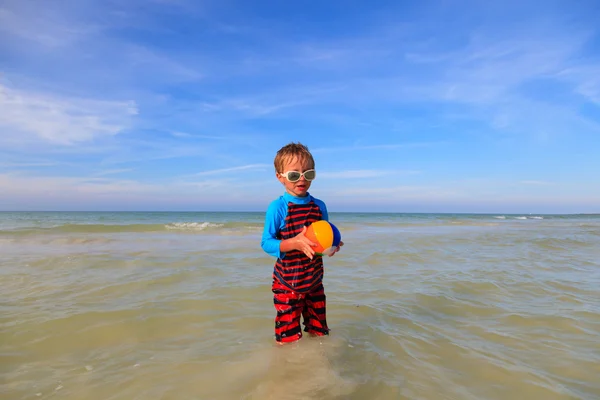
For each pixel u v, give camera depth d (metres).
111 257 6.85
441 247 8.95
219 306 3.78
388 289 4.58
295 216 2.88
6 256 6.94
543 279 5.22
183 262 6.36
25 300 3.92
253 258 6.89
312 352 2.65
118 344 2.81
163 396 2.07
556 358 2.61
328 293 4.38
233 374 2.32
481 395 2.10
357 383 2.21
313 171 2.87
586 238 12.01
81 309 3.61
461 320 3.44
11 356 2.58
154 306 3.73
